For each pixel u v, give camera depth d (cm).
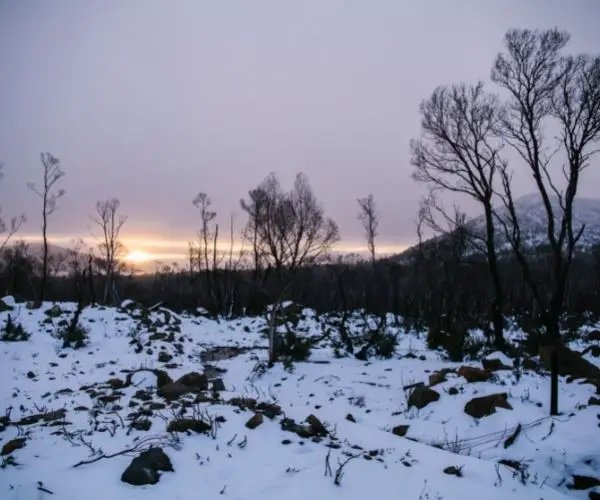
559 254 1541
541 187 1568
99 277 4291
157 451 617
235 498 555
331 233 1955
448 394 1045
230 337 2234
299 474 620
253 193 2781
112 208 4634
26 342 1614
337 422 903
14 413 920
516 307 2980
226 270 3309
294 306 2723
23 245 4025
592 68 1480
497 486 639
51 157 3027
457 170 1759
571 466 721
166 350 1711
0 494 529
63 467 604
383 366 1493
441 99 1756
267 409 898
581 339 1962
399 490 602
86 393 1070
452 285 2166
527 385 1011
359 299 3525
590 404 870
